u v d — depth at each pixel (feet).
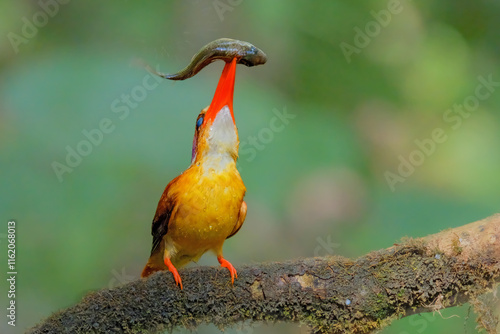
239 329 20.35
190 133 36.29
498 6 42.34
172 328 19.90
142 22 39.91
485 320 19.79
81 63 37.52
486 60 43.24
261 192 37.32
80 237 34.27
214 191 21.16
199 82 38.83
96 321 19.29
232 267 20.25
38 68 37.58
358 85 41.55
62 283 33.30
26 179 34.30
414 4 42.42
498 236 19.66
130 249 34.60
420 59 42.14
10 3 40.47
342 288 19.77
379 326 19.95
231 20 40.73
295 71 41.37
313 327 20.01
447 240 20.03
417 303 19.83
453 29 43.01
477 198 40.16
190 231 21.57
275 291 19.89
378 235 38.32
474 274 19.65
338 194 37.99
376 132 41.93
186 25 40.55
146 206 35.22
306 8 40.57
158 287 19.93
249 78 41.37
